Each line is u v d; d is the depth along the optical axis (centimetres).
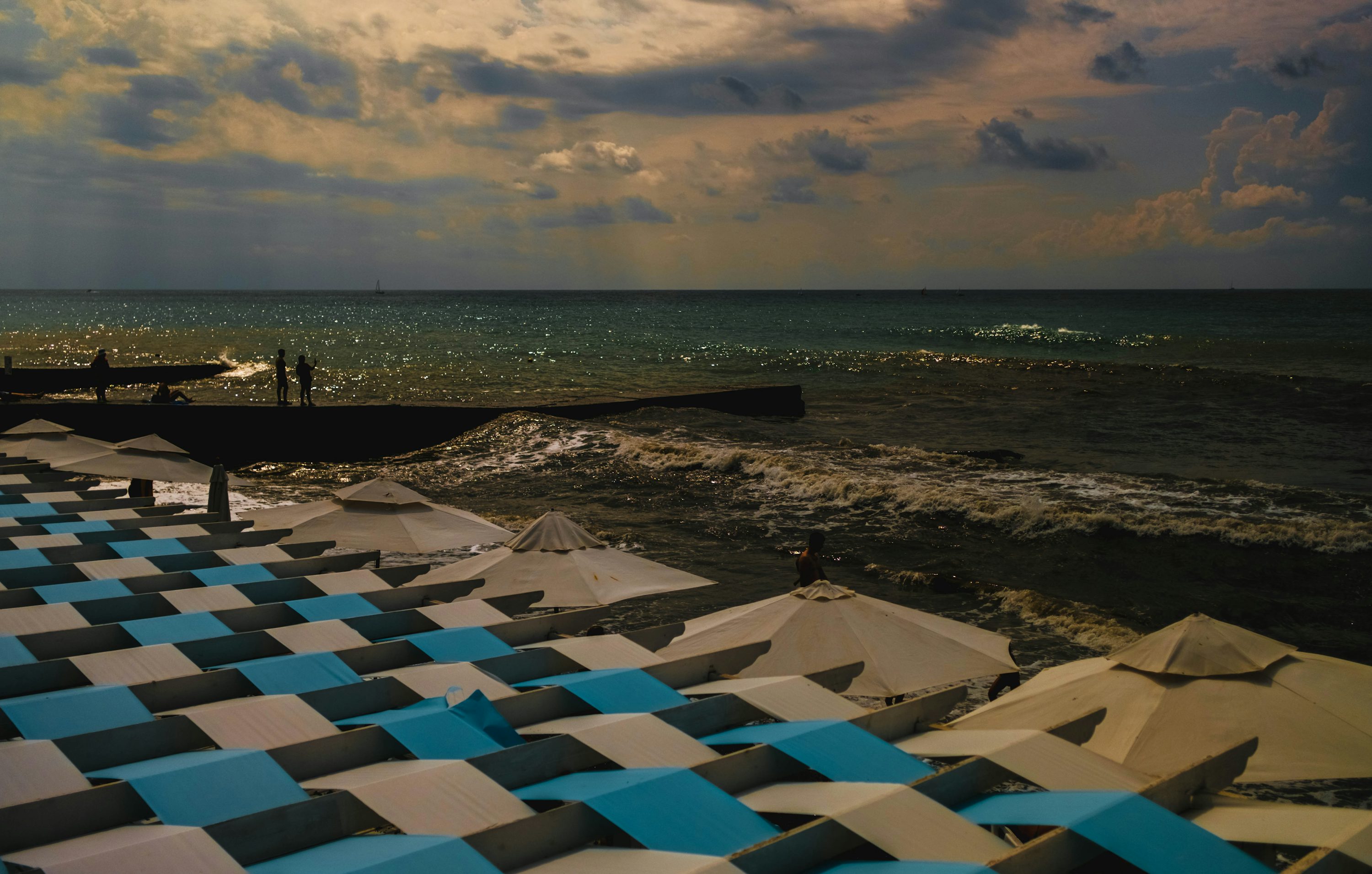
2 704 403
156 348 6588
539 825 318
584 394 3866
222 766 343
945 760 445
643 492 1980
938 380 4200
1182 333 7775
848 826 322
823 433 2753
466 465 2275
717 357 5647
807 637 673
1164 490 1884
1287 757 481
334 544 862
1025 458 2367
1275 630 1155
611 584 832
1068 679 578
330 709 444
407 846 295
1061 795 353
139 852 280
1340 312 11875
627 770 363
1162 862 309
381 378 4591
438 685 465
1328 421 2861
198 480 1343
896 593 1318
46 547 767
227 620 596
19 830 305
